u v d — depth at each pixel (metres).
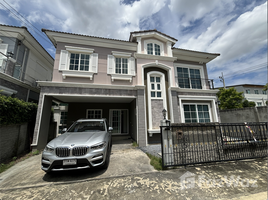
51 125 8.06
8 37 7.14
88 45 7.02
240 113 8.92
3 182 2.97
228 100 15.72
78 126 4.79
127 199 2.30
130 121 8.78
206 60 9.16
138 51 7.56
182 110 7.63
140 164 3.94
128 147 6.25
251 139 4.45
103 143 3.54
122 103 9.22
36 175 3.28
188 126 3.90
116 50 7.43
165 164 3.56
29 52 8.38
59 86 6.09
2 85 5.66
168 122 3.77
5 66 6.00
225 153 4.13
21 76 7.15
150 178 3.04
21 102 5.27
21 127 5.36
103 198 2.34
